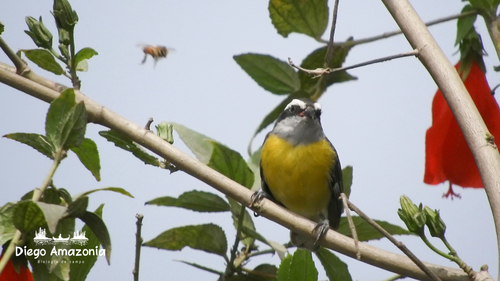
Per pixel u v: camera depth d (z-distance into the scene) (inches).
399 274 321.7
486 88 360.5
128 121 323.3
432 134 365.7
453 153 357.1
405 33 311.7
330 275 362.9
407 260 320.2
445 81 296.2
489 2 337.7
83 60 336.8
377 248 327.9
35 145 267.0
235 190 334.6
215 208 380.2
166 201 372.5
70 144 262.8
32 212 248.7
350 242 337.4
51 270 258.8
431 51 303.0
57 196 280.5
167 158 323.3
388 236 278.5
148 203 370.9
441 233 280.2
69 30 316.8
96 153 313.0
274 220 351.6
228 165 356.2
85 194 282.4
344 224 382.3
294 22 401.4
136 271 315.0
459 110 289.1
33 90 316.2
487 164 275.1
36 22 317.7
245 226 372.2
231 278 366.6
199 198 375.6
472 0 339.3
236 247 359.3
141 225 316.5
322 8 395.2
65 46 319.3
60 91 323.3
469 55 365.7
